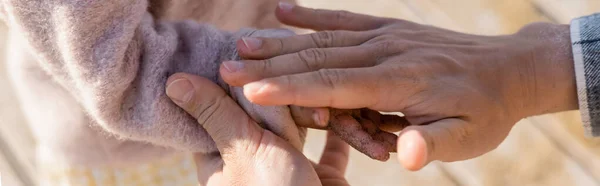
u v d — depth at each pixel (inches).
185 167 37.4
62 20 28.3
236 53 31.2
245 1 34.8
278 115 30.9
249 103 31.0
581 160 48.8
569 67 32.2
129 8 28.9
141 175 36.5
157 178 37.1
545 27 33.1
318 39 31.9
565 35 32.7
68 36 28.5
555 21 52.2
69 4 28.1
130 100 30.5
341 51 31.2
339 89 29.8
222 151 31.1
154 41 30.0
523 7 52.9
